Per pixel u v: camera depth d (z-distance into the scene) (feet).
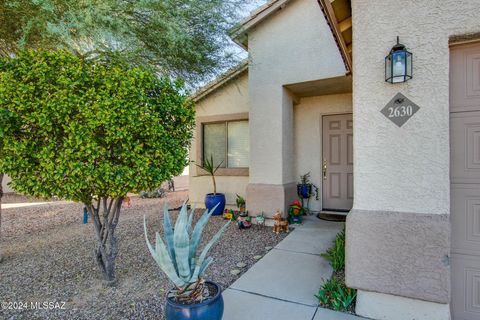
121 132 9.04
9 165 8.61
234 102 24.43
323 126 23.02
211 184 25.70
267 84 20.15
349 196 22.24
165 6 11.03
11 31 11.35
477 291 7.64
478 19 7.29
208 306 6.71
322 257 13.43
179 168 11.05
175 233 7.31
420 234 7.78
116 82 9.34
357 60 8.59
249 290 10.29
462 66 7.81
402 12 8.07
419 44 7.88
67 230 20.13
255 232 18.04
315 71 18.62
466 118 7.77
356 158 8.61
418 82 7.89
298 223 19.69
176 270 7.55
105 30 9.82
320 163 22.91
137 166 9.49
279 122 19.76
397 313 8.16
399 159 8.12
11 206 31.14
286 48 19.54
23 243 16.80
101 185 9.13
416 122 7.93
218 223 20.70
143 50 12.09
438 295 7.60
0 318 8.70
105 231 10.87
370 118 8.43
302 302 9.41
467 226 7.77
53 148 8.80
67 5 9.53
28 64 9.00
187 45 12.80
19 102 8.43
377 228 8.23
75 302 9.63
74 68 9.02
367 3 8.47
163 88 10.73
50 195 9.29
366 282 8.36
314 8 18.65
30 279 11.50
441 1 7.66
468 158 7.75
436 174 7.75
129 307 9.23
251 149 20.65
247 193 20.51
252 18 19.65
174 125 11.23
